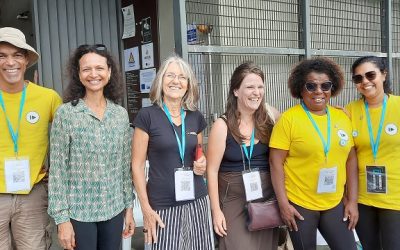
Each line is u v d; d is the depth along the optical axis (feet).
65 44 13.64
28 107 7.72
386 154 8.08
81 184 7.15
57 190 7.08
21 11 14.66
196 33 11.15
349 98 14.82
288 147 7.92
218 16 11.58
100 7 14.24
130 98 14.65
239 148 8.14
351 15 15.25
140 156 7.74
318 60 7.95
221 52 11.06
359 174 8.41
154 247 7.76
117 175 7.57
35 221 7.90
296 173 7.95
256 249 8.20
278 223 8.10
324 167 7.77
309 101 7.90
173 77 7.86
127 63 14.62
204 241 8.04
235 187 8.18
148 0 13.55
